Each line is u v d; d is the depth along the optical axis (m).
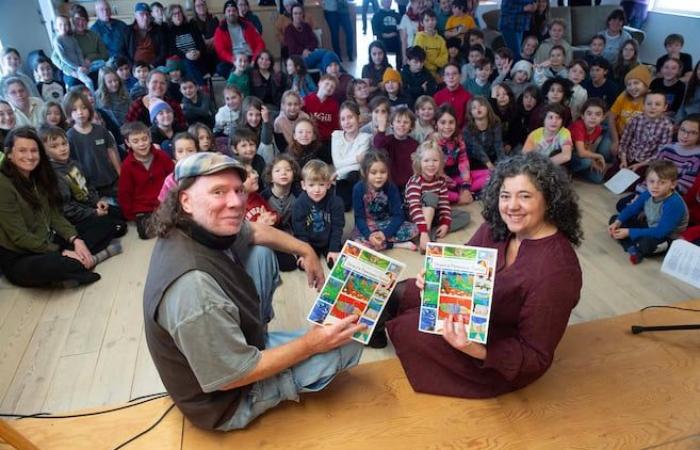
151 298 1.09
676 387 1.53
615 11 5.15
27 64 5.30
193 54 5.22
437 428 1.40
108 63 4.71
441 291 1.38
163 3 5.82
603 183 3.38
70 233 2.49
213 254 1.15
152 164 2.87
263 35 6.21
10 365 1.83
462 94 4.05
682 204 2.36
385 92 4.37
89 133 3.04
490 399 1.49
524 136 3.79
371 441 1.36
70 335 1.99
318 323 1.40
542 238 1.31
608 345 1.72
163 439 1.39
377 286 1.44
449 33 5.60
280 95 4.78
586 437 1.37
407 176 3.05
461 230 2.82
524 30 5.48
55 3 5.46
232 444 1.36
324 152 3.72
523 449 1.34
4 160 2.21
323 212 2.46
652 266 2.37
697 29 5.67
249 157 3.00
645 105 3.23
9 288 2.31
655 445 1.34
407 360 1.54
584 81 4.34
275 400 1.34
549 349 1.27
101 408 1.52
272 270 1.57
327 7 6.38
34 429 1.45
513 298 1.33
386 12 6.12
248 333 1.24
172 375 1.21
